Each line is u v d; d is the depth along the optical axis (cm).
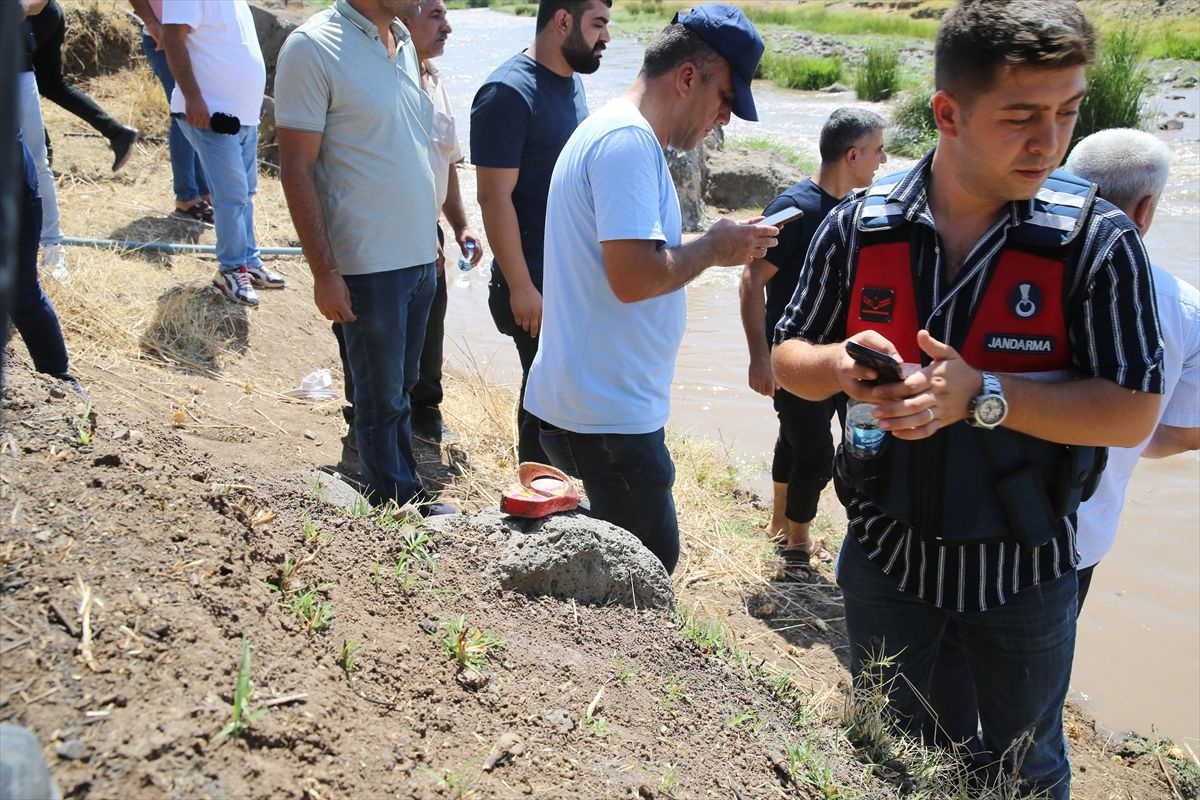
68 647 192
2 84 113
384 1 385
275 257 745
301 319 657
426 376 536
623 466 345
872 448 266
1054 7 220
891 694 305
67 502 230
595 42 443
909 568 275
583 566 312
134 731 179
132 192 760
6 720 175
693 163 1116
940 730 324
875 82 2286
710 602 466
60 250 568
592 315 333
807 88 2522
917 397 228
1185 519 577
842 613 473
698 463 589
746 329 450
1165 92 2189
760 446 653
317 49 375
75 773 169
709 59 325
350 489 340
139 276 612
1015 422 237
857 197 270
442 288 526
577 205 326
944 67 234
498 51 2772
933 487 260
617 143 313
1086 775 392
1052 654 271
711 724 282
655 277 313
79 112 709
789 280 446
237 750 185
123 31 988
